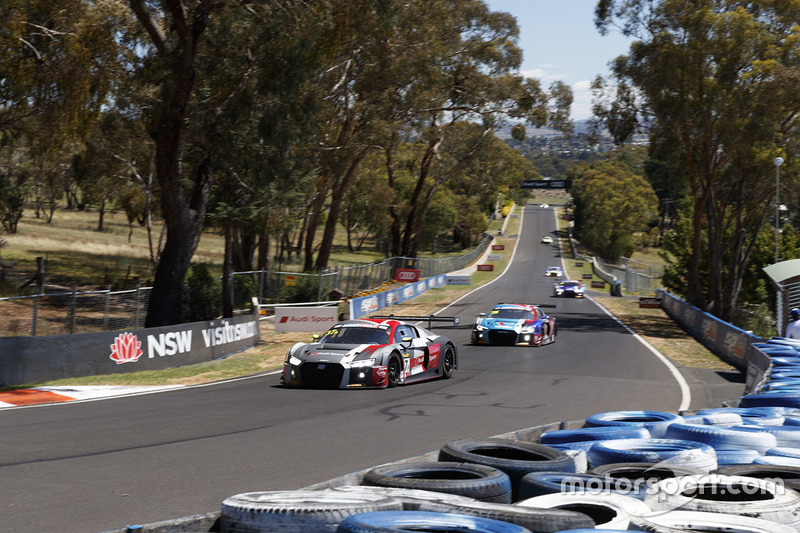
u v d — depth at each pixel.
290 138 25.89
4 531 5.02
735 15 35.75
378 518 3.13
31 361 14.36
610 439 5.80
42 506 5.70
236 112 23.91
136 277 47.44
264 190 28.25
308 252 52.41
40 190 96.44
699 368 20.55
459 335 28.81
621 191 136.38
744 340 20.81
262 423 10.22
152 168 47.50
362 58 42.56
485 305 43.84
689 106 38.12
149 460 7.60
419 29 42.62
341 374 14.28
